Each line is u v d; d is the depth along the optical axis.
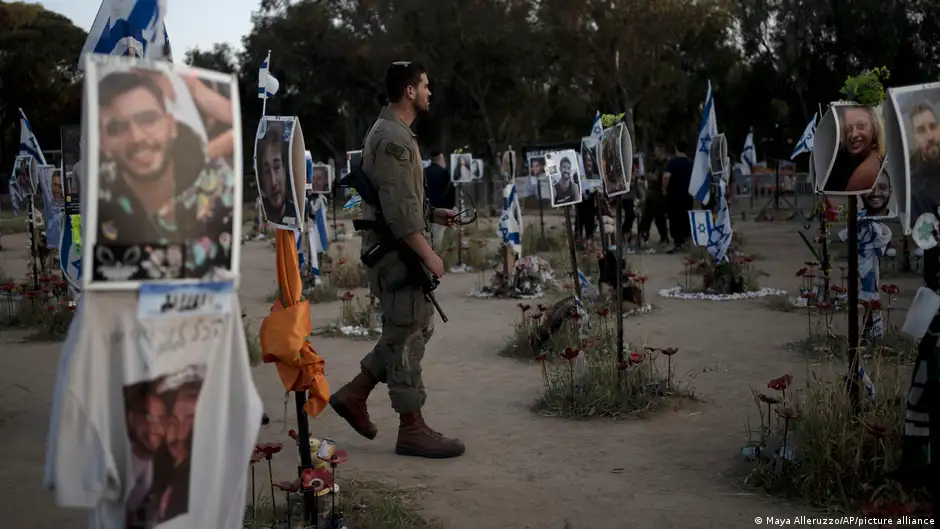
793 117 40.59
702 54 40.12
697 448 5.12
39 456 5.17
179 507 2.52
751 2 37.94
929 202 3.07
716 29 37.78
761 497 4.33
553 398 6.08
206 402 2.55
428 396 6.51
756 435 5.29
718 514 4.11
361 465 4.94
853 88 4.65
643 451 5.10
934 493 3.05
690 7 34.09
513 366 7.46
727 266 11.28
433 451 5.05
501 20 40.53
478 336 8.86
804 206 30.09
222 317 2.54
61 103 51.19
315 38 48.94
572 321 7.80
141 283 2.38
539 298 11.34
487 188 36.84
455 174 17.28
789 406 4.84
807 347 7.70
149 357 2.43
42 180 10.62
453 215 5.32
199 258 2.47
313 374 3.74
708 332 8.68
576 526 4.01
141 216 2.38
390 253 4.90
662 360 7.40
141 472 2.46
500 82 43.75
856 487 4.20
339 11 49.16
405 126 4.89
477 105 45.69
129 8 3.65
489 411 6.05
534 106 44.75
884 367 5.59
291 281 3.66
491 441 5.37
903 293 10.52
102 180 2.33
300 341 3.64
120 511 2.48
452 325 9.54
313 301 11.58
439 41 41.44
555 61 40.75
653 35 33.62
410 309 4.94
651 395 6.11
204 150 2.47
